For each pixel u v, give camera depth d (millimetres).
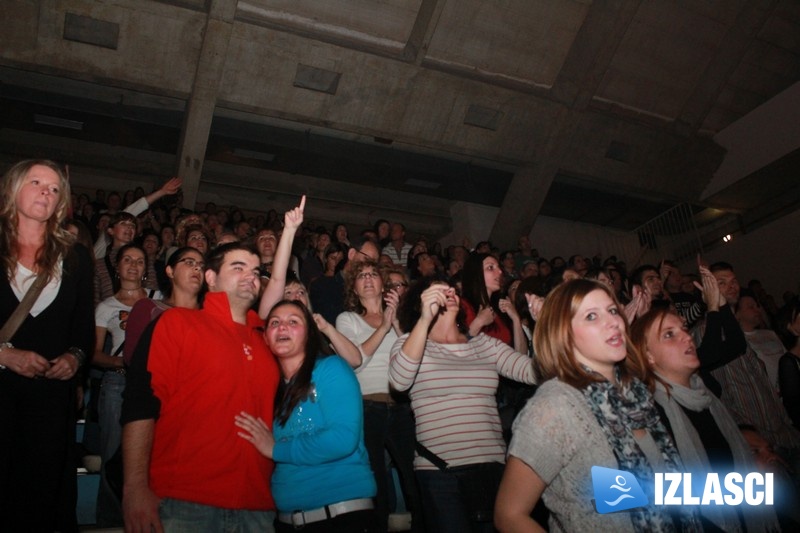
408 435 2922
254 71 8625
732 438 2402
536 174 10789
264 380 2170
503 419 3270
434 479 2369
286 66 8672
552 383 1741
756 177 11141
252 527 2006
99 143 9945
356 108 9352
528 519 1545
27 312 2037
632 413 1712
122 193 9945
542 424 1628
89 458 3051
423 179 11031
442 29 9211
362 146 10195
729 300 3918
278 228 8266
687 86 10914
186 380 2016
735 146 11406
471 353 2639
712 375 3186
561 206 11914
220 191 10852
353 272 3471
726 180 11523
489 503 2297
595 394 1692
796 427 3188
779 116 10742
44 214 2119
